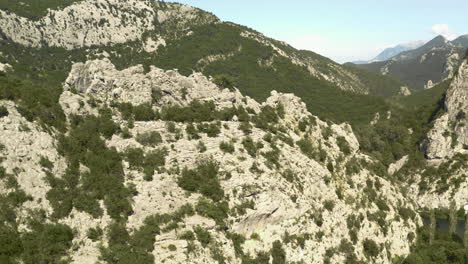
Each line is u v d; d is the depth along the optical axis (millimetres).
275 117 93938
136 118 71812
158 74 82625
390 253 86062
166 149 67062
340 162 94312
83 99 68875
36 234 48875
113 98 73688
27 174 53281
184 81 88438
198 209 60094
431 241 96000
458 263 87812
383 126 199750
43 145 57281
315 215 74438
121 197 57969
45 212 51938
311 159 85438
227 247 58500
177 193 62062
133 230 55469
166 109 76938
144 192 60000
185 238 55750
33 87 65562
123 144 65562
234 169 68125
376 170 102688
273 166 74375
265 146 78500
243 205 64438
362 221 84438
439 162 171125
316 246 70375
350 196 86938
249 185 66500
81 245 51438
